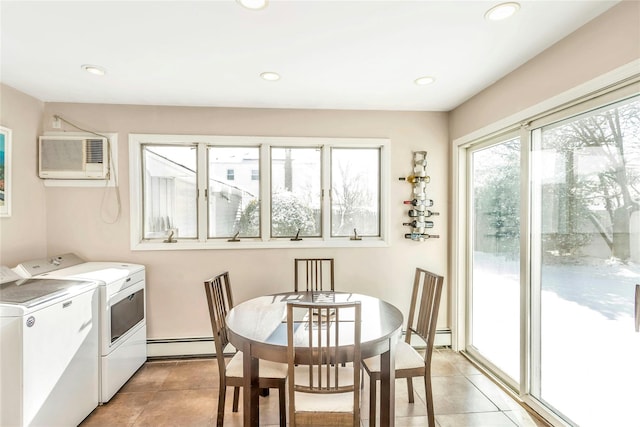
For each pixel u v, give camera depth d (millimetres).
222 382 1981
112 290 2363
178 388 2506
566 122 1973
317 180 3256
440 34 1851
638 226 1566
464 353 3107
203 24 1733
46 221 2889
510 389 2465
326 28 1783
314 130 3158
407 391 2443
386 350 1758
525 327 2262
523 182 2279
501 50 2043
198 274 3045
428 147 3258
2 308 1655
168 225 3123
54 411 1854
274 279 3113
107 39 1879
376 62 2195
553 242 2080
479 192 2977
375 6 1591
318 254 3150
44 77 2389
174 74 2357
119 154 2963
